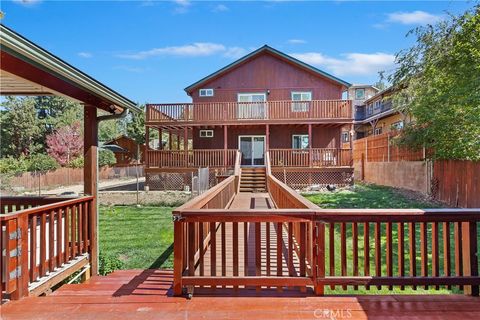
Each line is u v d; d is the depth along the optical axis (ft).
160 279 12.65
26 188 63.52
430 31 36.78
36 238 11.85
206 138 63.57
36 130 107.96
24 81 12.60
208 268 13.26
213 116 55.83
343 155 54.08
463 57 30.14
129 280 13.53
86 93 15.08
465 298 10.14
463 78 30.17
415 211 10.28
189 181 54.60
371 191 46.91
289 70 63.21
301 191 49.98
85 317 9.05
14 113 104.12
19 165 72.43
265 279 10.46
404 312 9.24
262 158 63.21
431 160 38.17
